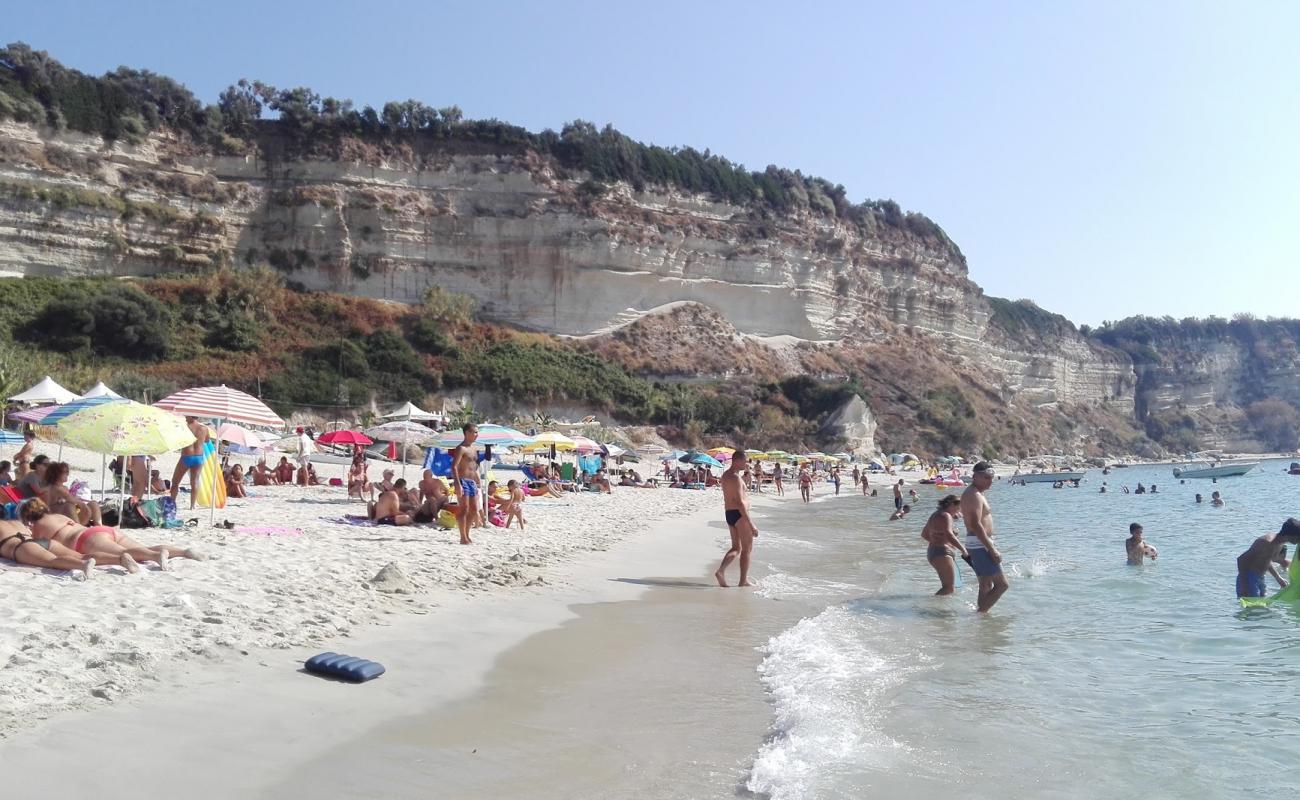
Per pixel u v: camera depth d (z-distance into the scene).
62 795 3.91
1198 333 162.75
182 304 63.72
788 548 18.39
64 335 56.31
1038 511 34.00
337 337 67.25
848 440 78.50
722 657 7.57
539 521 20.06
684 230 88.94
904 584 12.62
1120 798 4.56
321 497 22.11
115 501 14.95
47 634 6.07
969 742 5.41
